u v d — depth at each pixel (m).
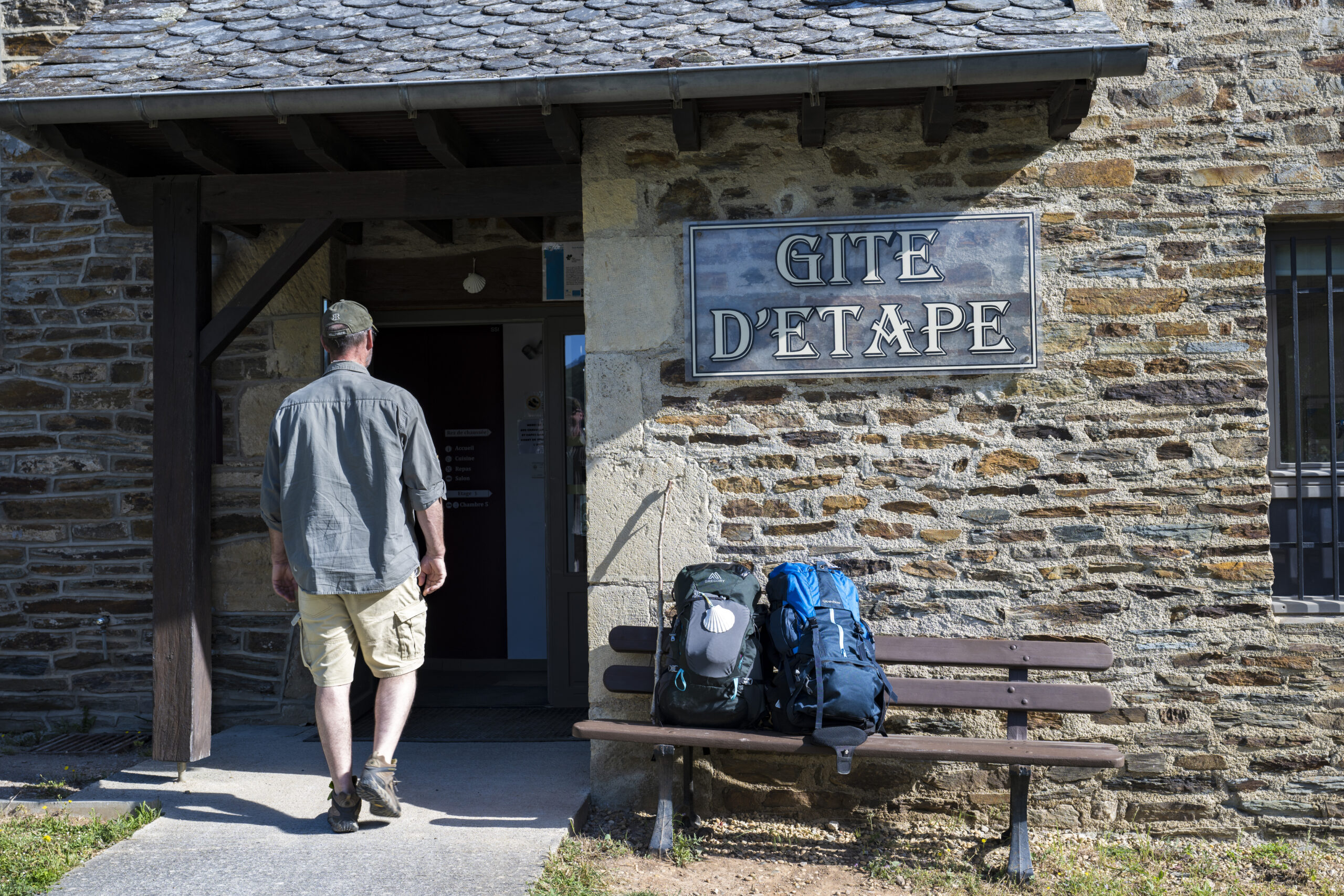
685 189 3.98
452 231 5.36
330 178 4.14
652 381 3.99
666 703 3.55
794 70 3.43
